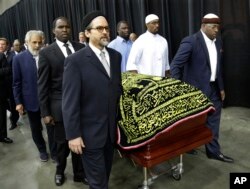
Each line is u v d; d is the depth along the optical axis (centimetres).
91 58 161
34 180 266
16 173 284
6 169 294
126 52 369
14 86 281
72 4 666
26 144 359
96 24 158
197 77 249
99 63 162
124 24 371
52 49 222
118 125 199
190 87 217
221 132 337
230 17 390
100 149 169
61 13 725
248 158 274
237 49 395
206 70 247
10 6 1106
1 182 268
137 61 313
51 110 228
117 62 175
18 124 442
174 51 457
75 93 158
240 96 412
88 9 614
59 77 222
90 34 161
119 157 294
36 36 275
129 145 192
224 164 265
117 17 539
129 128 194
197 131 216
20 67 277
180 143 205
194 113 201
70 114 158
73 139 160
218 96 262
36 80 280
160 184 239
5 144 363
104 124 168
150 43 312
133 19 510
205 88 248
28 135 391
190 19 410
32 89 281
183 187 233
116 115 176
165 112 194
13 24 1098
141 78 229
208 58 244
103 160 173
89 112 165
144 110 195
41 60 221
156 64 317
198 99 210
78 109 160
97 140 167
